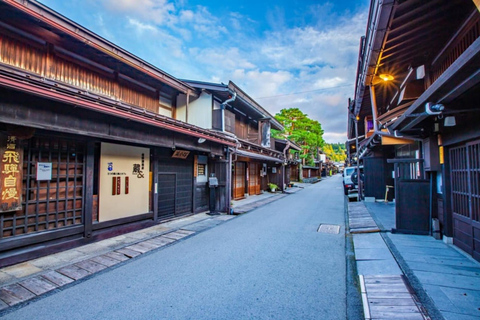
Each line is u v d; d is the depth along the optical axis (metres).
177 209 8.92
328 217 9.23
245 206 11.95
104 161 6.30
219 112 10.51
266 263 4.68
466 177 4.75
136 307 3.19
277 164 20.45
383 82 6.80
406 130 5.62
